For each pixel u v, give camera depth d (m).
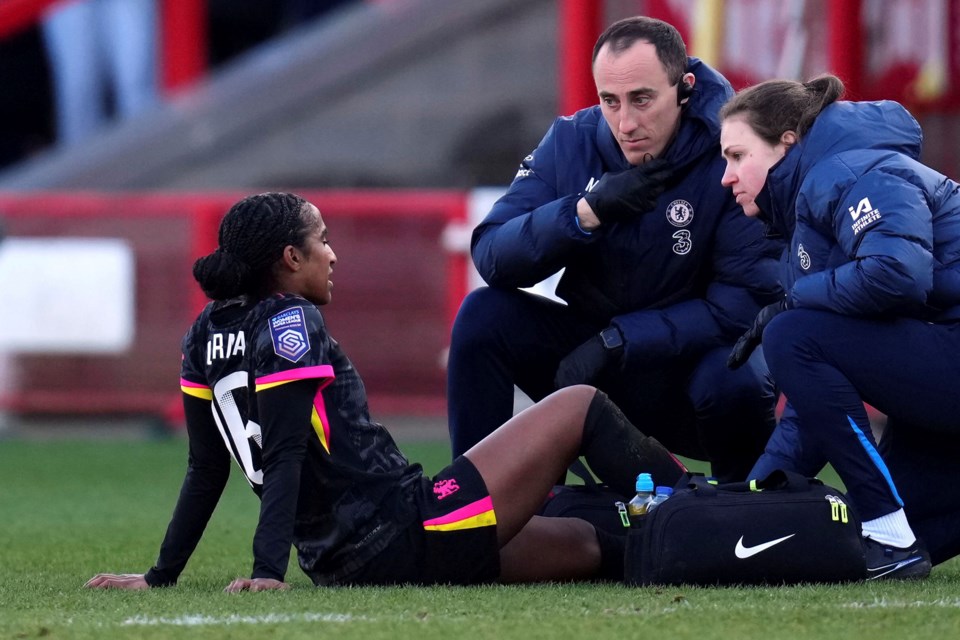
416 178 46.47
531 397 17.89
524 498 13.74
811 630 11.37
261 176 47.12
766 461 15.47
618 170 16.67
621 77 15.80
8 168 52.88
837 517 13.69
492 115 46.34
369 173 46.75
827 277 14.24
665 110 15.95
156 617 12.09
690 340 16.56
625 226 16.62
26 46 52.31
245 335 13.30
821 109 14.81
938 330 14.36
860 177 14.20
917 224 13.93
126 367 36.53
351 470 13.45
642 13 33.19
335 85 47.16
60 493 25.45
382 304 35.91
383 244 35.81
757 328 15.31
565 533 14.30
